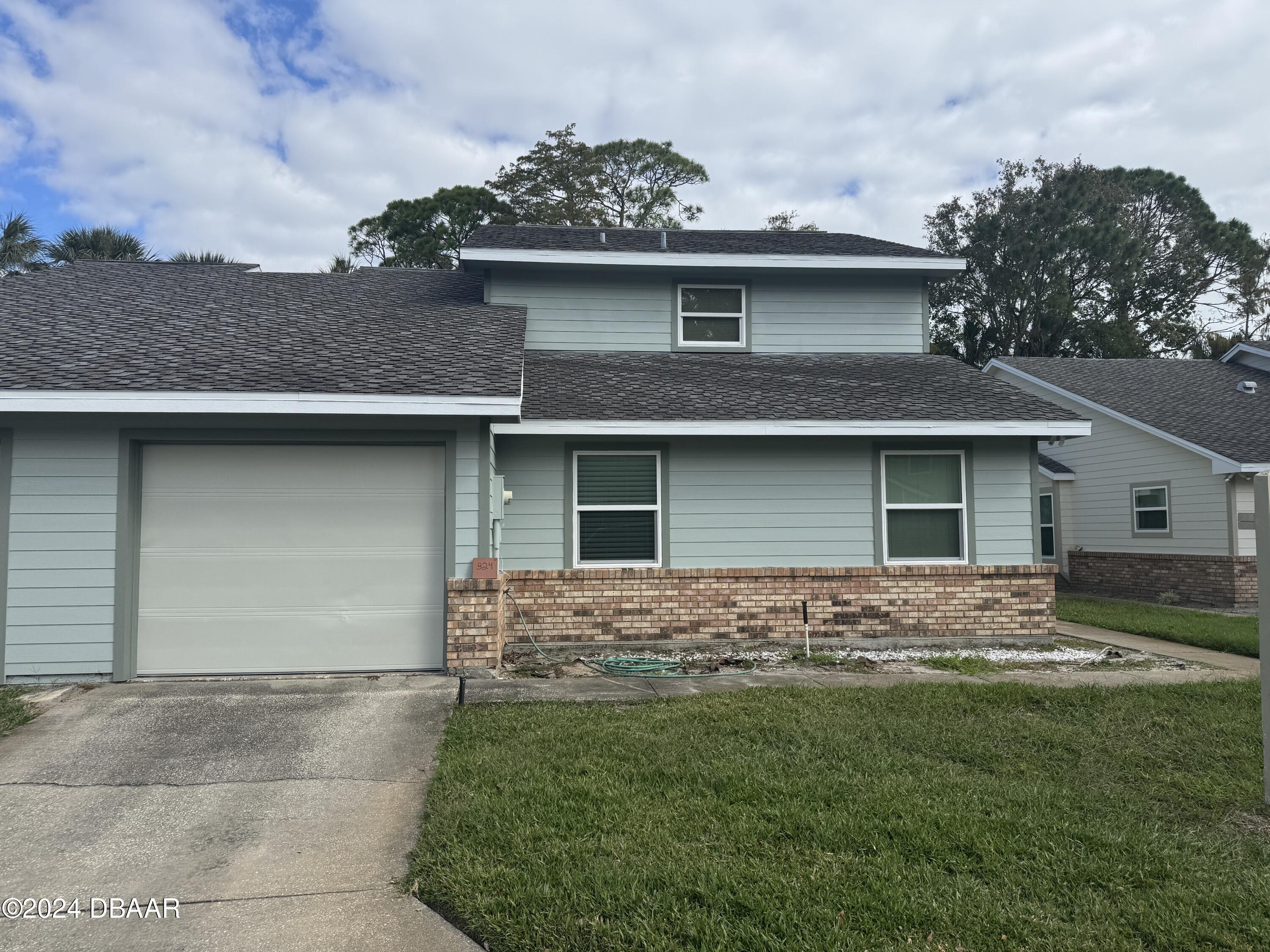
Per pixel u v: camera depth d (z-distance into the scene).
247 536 8.10
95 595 7.71
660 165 38.41
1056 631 11.44
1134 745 5.97
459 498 8.16
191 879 4.01
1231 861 4.17
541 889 3.71
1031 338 35.94
